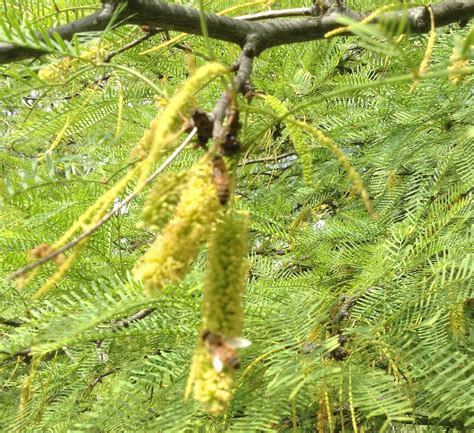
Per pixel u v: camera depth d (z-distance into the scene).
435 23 0.60
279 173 1.21
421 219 0.71
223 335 0.44
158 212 0.44
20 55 0.51
